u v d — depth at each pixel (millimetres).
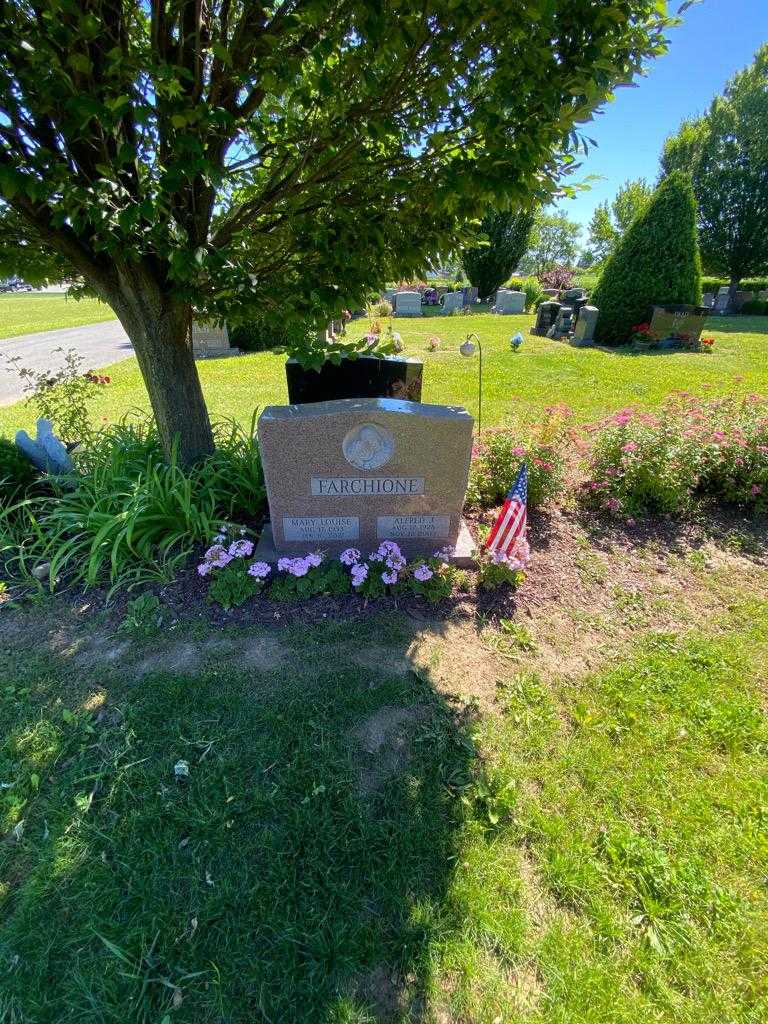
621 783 2107
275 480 3191
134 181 2662
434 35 2082
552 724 2363
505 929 1634
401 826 1910
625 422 4344
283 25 1985
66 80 1798
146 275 3100
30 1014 1427
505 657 2748
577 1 1891
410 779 2082
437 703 2441
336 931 1607
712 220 23172
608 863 1826
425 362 10117
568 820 1967
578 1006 1474
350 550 3211
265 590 3146
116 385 8859
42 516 3809
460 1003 1478
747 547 3842
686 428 4453
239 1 2334
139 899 1675
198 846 1824
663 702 2500
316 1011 1444
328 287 2592
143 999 1457
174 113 1912
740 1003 1496
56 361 12875
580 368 9422
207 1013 1433
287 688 2484
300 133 2467
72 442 4930
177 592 3111
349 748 2201
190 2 2215
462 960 1560
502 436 4316
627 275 11664
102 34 1994
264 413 3062
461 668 2658
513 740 2277
